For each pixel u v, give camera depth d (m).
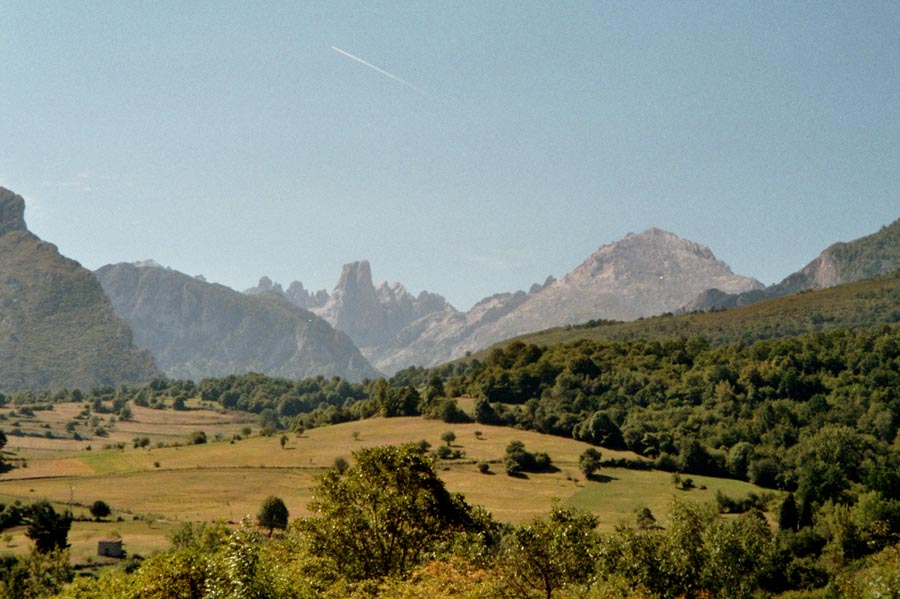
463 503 58.59
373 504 54.12
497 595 45.78
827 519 97.94
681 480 150.12
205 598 36.66
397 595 42.78
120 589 42.16
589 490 145.88
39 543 101.50
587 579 48.62
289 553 53.31
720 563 60.88
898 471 132.25
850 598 51.31
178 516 131.25
